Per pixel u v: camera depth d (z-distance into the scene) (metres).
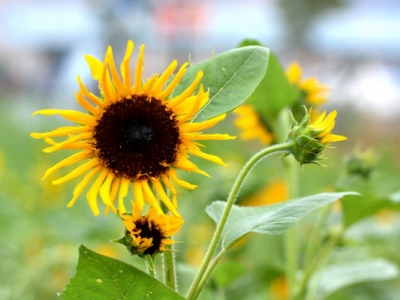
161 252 0.71
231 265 0.96
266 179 1.55
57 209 1.57
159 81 0.73
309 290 1.00
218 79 0.77
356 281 1.03
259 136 1.03
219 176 1.42
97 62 0.73
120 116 0.72
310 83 1.04
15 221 1.54
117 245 1.36
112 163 0.72
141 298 0.69
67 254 1.33
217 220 0.77
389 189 1.64
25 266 1.33
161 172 0.72
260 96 0.99
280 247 1.35
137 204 0.71
